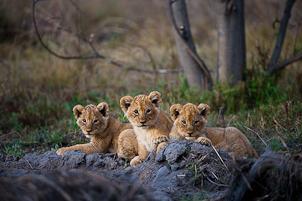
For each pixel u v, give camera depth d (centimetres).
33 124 1488
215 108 1438
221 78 1503
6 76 1744
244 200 927
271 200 918
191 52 1498
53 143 1323
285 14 1500
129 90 1650
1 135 1414
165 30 2194
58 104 1577
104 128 1218
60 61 1867
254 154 1092
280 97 1431
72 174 905
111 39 2172
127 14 2558
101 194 851
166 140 1129
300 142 1096
